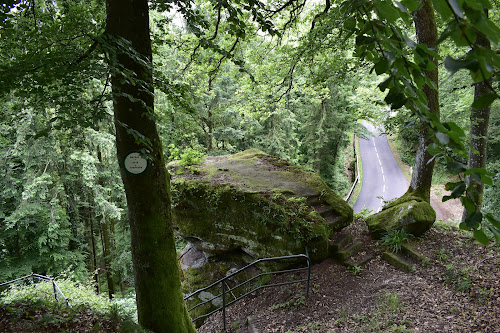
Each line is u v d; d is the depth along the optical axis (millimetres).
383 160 25781
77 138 5527
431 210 5930
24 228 12016
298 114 17922
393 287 4691
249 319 4887
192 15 3389
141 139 2178
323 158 19359
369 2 758
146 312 3605
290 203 5934
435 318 3842
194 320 5984
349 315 4297
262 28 3105
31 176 10320
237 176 7035
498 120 9344
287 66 7121
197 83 8625
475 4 504
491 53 544
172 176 6945
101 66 2174
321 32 5551
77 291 8102
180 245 12398
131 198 3359
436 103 5438
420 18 5344
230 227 6109
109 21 2889
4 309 3701
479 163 6586
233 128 13992
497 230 696
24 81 2330
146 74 2559
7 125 8672
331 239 6129
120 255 13891
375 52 889
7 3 2570
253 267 6219
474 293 4172
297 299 5008
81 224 13820
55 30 2934
